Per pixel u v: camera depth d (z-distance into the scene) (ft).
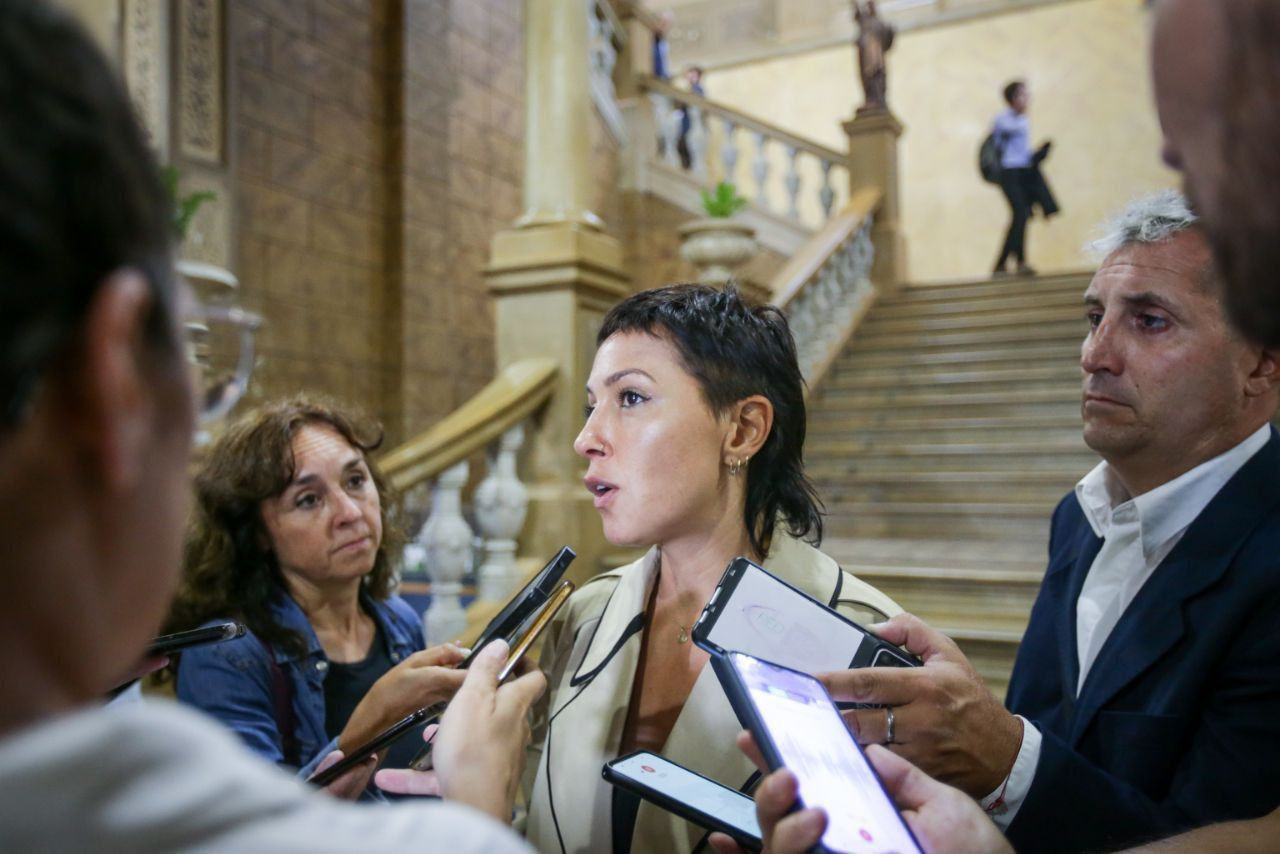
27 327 0.96
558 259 11.22
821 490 17.33
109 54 1.11
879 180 26.17
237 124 18.30
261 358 18.69
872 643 2.96
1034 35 37.45
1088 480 4.31
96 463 1.07
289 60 19.58
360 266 21.39
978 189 38.27
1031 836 2.99
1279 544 3.34
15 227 0.94
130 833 0.94
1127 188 35.96
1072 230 36.70
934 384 20.13
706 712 3.27
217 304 10.59
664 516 3.41
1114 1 36.29
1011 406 18.66
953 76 38.70
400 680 3.46
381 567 6.08
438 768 2.40
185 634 2.85
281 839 1.01
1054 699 4.16
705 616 2.89
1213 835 2.77
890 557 13.76
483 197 24.90
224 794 1.01
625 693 3.53
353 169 21.21
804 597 3.00
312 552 5.29
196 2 17.25
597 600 3.97
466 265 24.21
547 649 4.02
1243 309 1.37
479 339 24.59
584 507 11.27
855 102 39.93
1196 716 3.37
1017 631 10.44
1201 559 3.50
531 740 3.85
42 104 0.99
